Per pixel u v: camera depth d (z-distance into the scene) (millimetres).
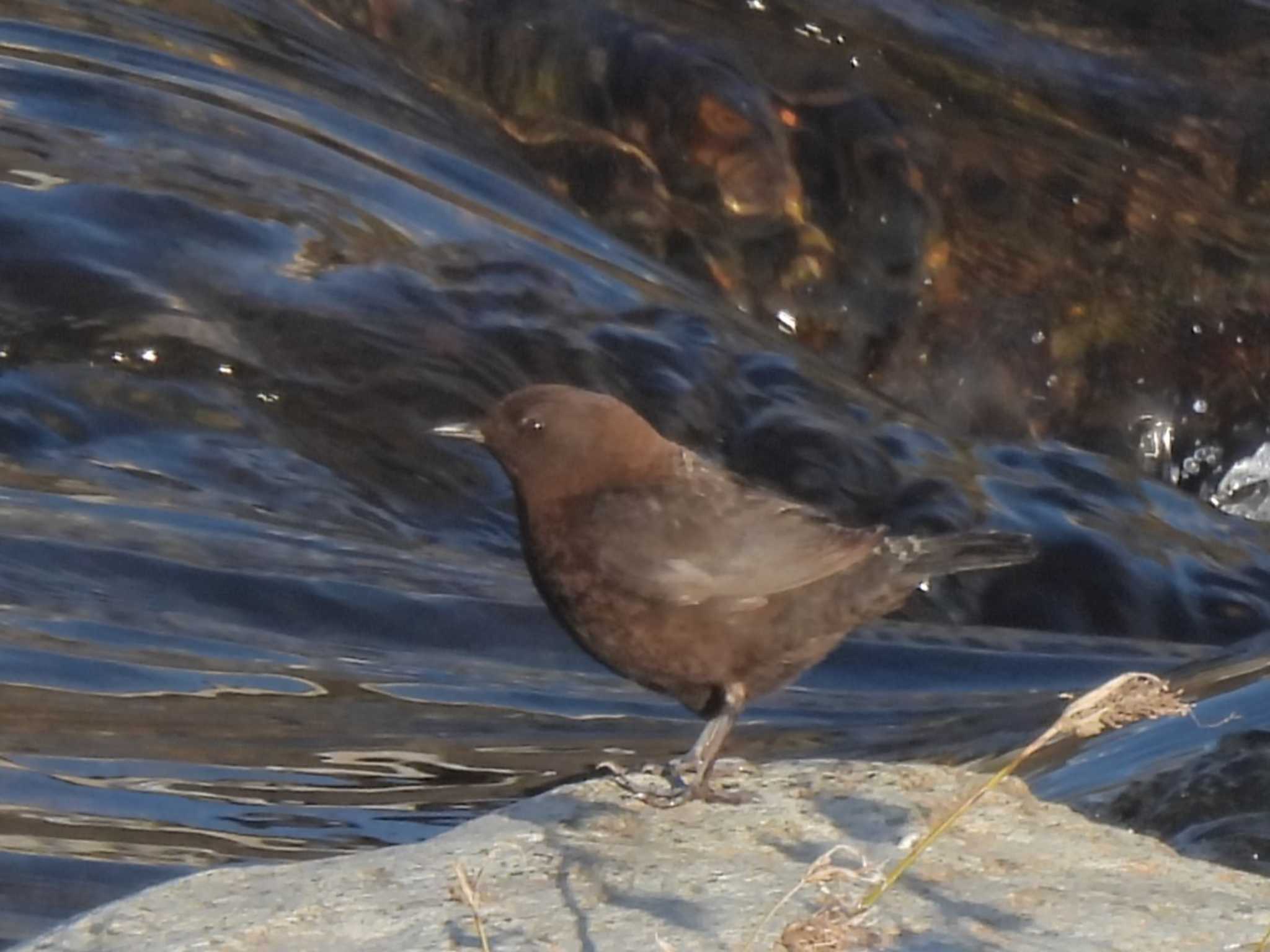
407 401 13445
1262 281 18281
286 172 14945
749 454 14328
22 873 7586
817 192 17844
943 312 17781
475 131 17422
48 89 15016
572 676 10852
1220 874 7027
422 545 12414
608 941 6207
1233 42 20516
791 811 7516
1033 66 19531
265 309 13688
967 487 14672
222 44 16516
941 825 5723
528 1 18344
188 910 6484
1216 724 9227
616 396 14234
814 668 11992
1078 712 5434
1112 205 18422
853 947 6047
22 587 10508
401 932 6301
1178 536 15133
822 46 18812
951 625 13586
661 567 8086
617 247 16250
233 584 11023
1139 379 17875
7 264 13398
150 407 12875
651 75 17938
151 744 8969
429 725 9703
